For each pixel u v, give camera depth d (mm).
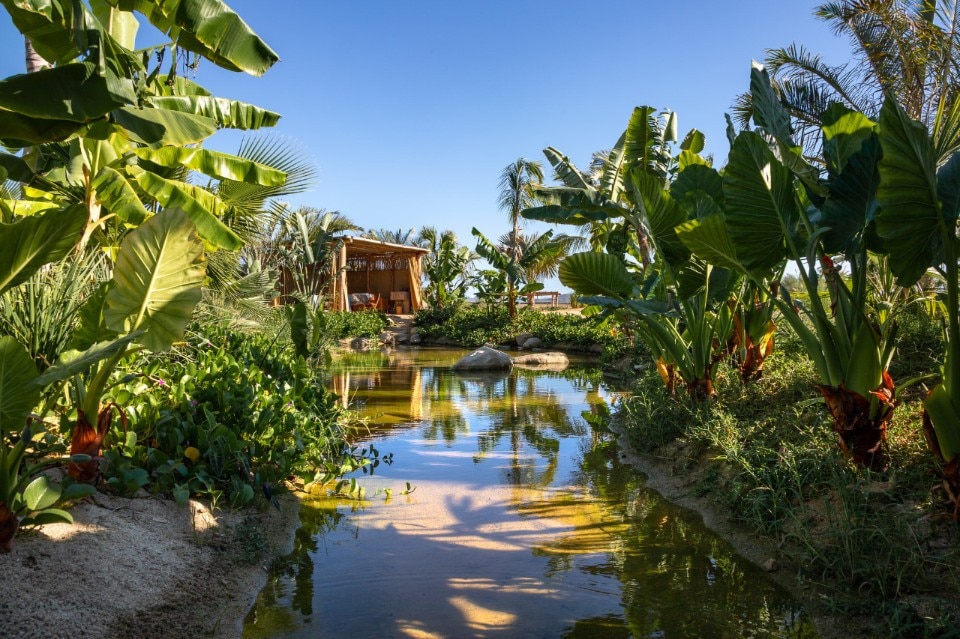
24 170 4637
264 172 6715
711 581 3711
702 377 6844
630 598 3498
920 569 3203
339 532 4539
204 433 4492
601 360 16297
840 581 3408
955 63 7879
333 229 23375
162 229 3395
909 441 4410
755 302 7336
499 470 6238
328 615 3297
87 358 2977
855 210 4398
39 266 3025
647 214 6414
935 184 3469
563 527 4660
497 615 3303
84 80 3439
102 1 5742
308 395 6734
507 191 24953
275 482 4871
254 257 15000
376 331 25031
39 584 2822
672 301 6820
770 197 4762
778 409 5926
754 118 5215
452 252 28969
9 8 3604
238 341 7891
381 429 8250
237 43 4438
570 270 7016
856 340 4273
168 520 3850
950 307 3486
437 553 4156
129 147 5945
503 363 15672
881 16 10438
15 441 3787
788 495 4391
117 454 4023
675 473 5805
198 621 3102
